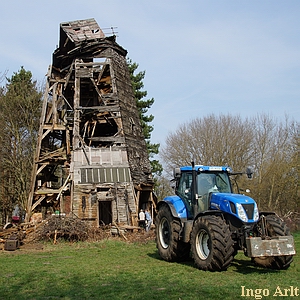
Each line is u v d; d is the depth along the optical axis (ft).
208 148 136.36
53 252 52.31
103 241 62.75
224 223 33.60
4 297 26.32
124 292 26.91
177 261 40.57
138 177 88.99
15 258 46.37
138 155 93.30
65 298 25.79
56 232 61.77
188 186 40.37
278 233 32.55
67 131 96.17
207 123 140.67
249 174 38.68
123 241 64.28
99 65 96.68
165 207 42.14
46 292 27.61
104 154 86.07
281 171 113.19
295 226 81.82
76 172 82.17
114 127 102.83
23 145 124.26
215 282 29.30
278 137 123.54
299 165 110.32
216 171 39.99
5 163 118.42
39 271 36.17
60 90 100.07
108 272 34.96
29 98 124.16
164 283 29.53
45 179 102.68
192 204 38.65
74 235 63.87
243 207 33.73
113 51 99.55
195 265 36.27
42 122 96.84
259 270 34.47
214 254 32.58
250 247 30.89
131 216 80.84
